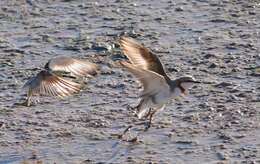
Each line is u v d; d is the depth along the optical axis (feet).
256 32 66.49
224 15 71.97
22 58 61.36
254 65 57.98
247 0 76.79
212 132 45.93
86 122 48.62
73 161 42.65
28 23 71.26
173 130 46.60
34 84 37.40
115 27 69.36
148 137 45.75
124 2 78.38
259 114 48.44
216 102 51.06
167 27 68.95
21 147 44.83
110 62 60.13
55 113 50.37
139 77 40.88
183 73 57.06
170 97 42.42
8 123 48.67
